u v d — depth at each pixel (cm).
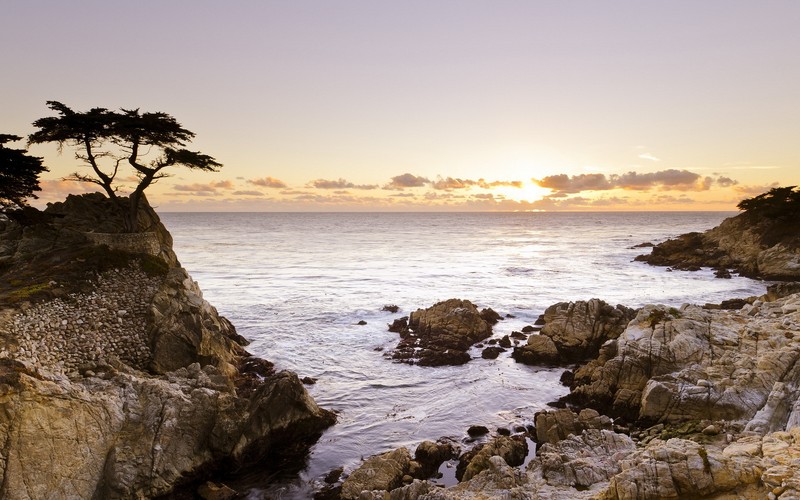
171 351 3034
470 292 6881
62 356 2694
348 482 2169
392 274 8594
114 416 2252
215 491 2208
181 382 2659
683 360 2928
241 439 2438
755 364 2738
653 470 1670
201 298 3741
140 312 3198
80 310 2998
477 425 2836
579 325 4050
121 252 3553
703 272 8706
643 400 2686
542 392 3331
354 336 4703
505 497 1825
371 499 1980
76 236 3691
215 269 9119
